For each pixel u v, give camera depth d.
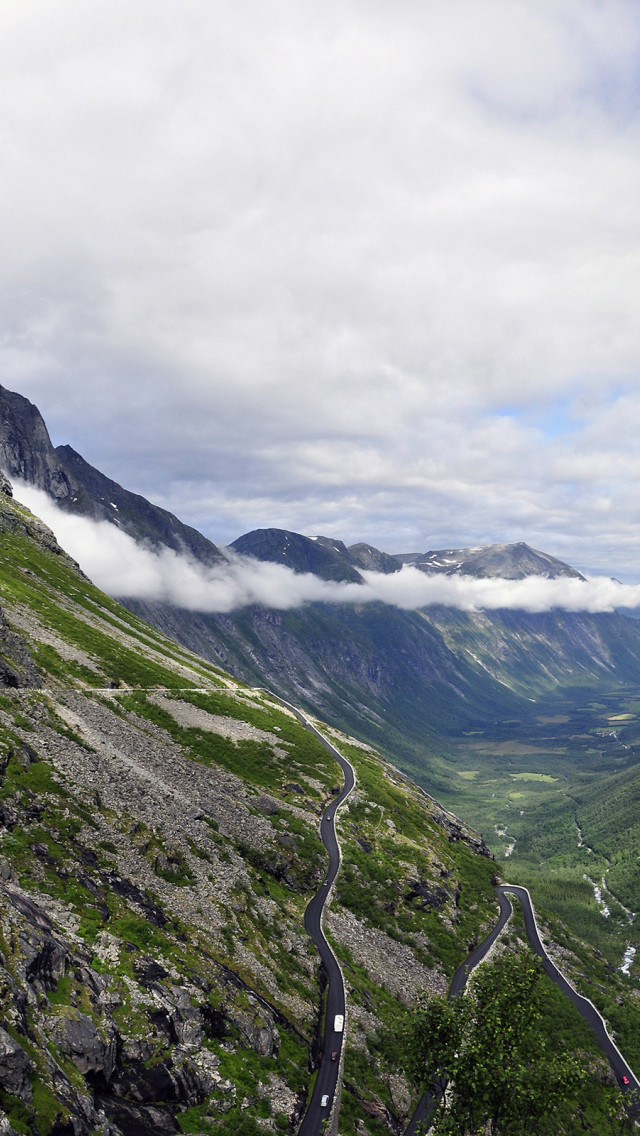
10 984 57.28
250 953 97.75
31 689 149.62
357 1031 98.19
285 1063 81.12
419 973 129.38
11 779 102.56
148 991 71.88
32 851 87.31
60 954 67.00
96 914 81.50
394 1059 96.44
